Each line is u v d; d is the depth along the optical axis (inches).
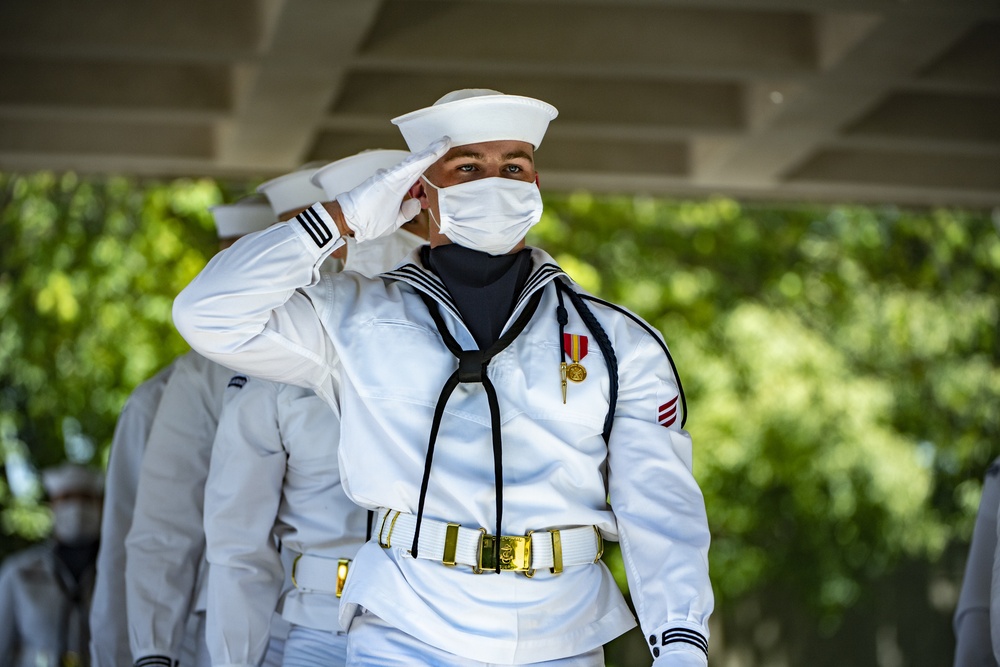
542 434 357.4
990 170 1039.0
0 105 896.3
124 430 593.0
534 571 352.2
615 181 1025.5
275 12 751.1
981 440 1572.3
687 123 937.5
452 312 367.9
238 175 1015.0
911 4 726.5
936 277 1562.5
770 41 835.4
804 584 1583.4
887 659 1572.3
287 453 446.9
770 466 1572.3
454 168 371.9
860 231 1571.1
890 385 1593.3
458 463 356.2
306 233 360.5
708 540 360.2
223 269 355.9
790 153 970.7
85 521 911.0
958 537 1584.6
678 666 339.6
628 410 374.0
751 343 1573.6
